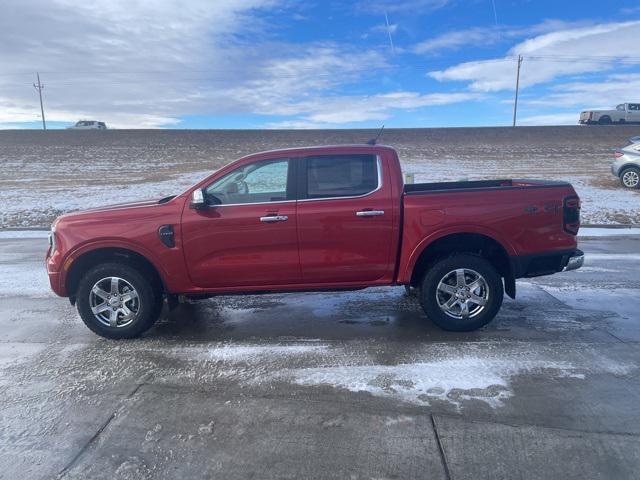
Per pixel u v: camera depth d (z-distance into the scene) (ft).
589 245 31.55
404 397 12.26
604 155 95.09
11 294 22.74
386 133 133.28
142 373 14.02
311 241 16.15
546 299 20.13
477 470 9.45
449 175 72.79
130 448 10.44
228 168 16.38
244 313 19.30
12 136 133.08
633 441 10.25
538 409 11.55
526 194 16.26
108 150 112.27
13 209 52.29
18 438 10.90
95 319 16.60
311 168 16.34
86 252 16.43
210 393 12.72
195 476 9.50
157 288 17.06
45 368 14.51
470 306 16.60
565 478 9.17
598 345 15.28
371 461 9.80
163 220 16.11
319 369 13.98
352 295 21.47
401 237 16.24
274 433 10.84
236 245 16.15
